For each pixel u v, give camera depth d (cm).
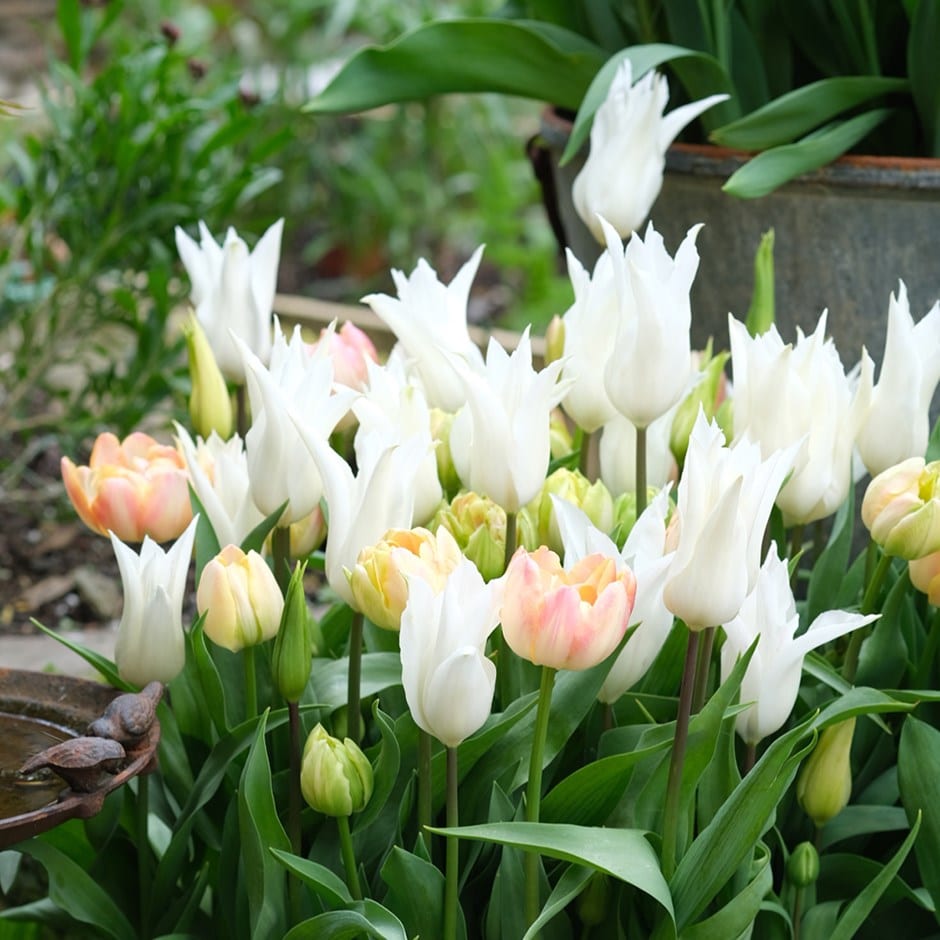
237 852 167
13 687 167
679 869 159
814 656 169
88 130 267
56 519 268
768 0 221
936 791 167
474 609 151
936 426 180
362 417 167
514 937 162
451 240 452
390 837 166
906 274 210
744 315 216
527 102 455
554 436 186
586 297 173
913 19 211
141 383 262
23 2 554
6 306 273
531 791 158
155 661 163
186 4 470
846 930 164
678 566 154
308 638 160
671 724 162
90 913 167
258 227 278
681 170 213
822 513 173
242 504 170
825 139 206
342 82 214
